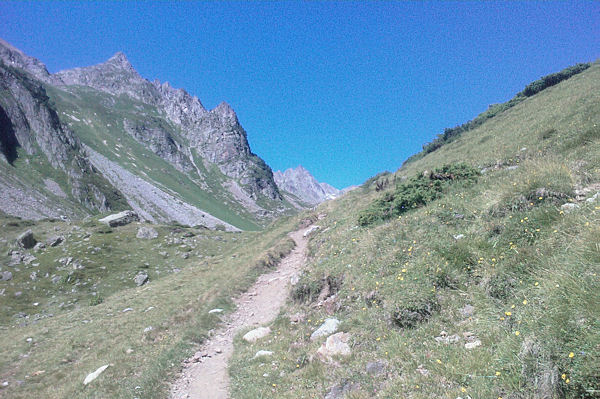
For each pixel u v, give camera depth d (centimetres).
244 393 789
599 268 502
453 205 1159
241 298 1734
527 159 1377
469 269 791
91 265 3953
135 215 5938
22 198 9869
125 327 1627
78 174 14062
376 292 888
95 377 1112
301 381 725
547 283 539
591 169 944
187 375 1016
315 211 3603
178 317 1548
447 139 4356
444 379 521
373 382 603
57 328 1912
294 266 2061
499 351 498
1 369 1414
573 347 411
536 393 406
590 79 2870
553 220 755
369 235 1303
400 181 2827
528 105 3309
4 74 15388
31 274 3597
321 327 919
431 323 695
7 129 13300
